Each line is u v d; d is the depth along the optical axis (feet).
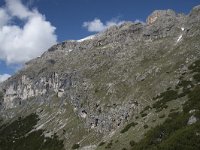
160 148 171.83
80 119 411.13
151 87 345.51
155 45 528.22
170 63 384.88
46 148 390.21
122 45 626.64
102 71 538.47
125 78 431.43
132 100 341.00
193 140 166.09
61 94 595.06
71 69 643.86
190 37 431.84
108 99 393.70
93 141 338.13
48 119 514.27
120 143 256.52
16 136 504.02
